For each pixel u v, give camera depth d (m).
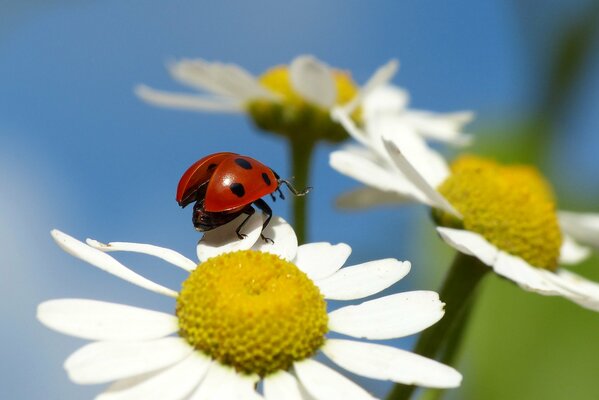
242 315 0.15
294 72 0.20
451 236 0.17
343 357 0.15
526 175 0.18
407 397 0.17
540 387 0.20
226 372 0.15
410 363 0.15
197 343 0.15
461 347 0.18
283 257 0.16
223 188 0.16
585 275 0.21
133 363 0.14
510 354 0.20
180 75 0.21
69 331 0.15
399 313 0.15
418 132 0.21
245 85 0.21
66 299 0.15
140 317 0.15
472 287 0.17
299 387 0.15
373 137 0.19
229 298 0.15
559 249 0.18
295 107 0.20
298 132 0.20
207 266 0.15
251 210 0.16
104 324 0.15
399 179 0.18
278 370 0.15
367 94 0.21
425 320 0.15
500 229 0.18
